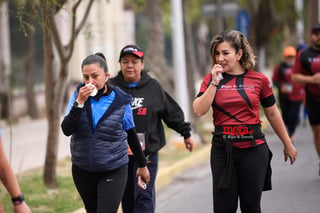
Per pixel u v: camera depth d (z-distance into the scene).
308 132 24.50
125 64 10.34
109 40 43.78
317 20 36.34
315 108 14.34
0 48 33.25
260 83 8.80
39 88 38.28
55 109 14.52
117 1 45.81
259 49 38.19
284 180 15.36
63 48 13.88
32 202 13.18
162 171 16.39
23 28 11.43
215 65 8.60
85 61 8.48
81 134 8.52
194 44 76.62
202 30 92.12
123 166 8.74
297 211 12.34
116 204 8.66
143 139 10.23
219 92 8.76
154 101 10.44
